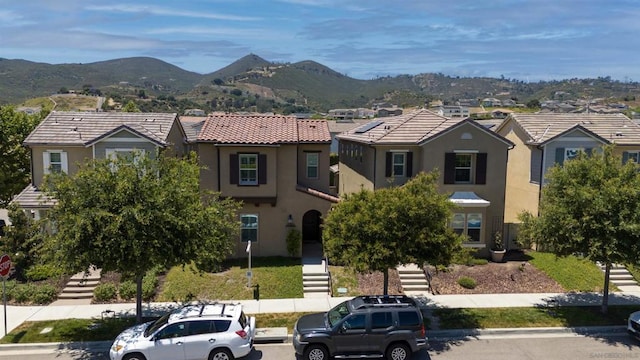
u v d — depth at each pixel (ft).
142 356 47.52
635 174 59.31
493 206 85.20
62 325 58.44
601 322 59.88
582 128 90.63
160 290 70.08
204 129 83.30
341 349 49.03
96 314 62.28
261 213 83.56
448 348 53.36
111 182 51.80
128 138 83.46
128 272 52.70
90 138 86.02
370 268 57.67
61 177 52.70
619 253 55.57
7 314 62.28
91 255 49.60
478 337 56.44
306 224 94.02
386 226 56.44
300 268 77.25
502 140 83.87
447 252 57.11
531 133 95.35
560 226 58.95
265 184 82.28
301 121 91.66
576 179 60.54
